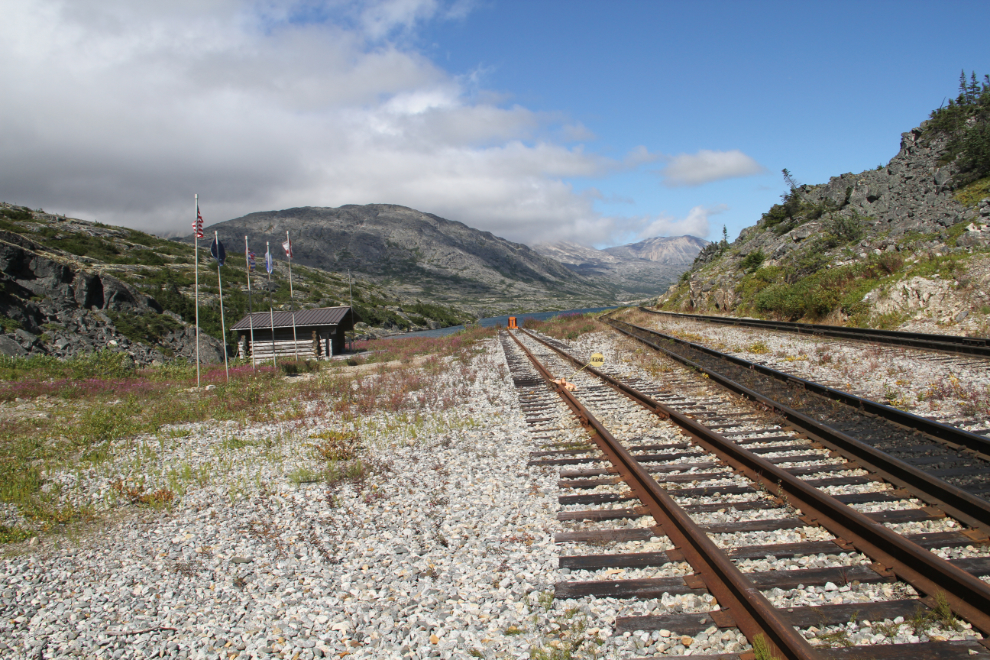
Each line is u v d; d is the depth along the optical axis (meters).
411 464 7.76
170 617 4.14
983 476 5.79
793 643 2.99
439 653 3.50
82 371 20.58
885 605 3.54
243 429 11.50
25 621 4.19
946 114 29.95
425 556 4.87
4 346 25.45
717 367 14.86
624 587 3.98
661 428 8.53
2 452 9.98
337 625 3.87
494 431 9.41
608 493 5.89
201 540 5.60
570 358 18.66
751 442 7.60
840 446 6.90
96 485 7.85
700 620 3.52
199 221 19.44
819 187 40.91
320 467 8.05
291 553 5.17
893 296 20.41
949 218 24.56
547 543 4.86
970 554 4.21
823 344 17.00
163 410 13.74
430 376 17.97
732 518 5.05
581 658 3.33
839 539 4.41
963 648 3.14
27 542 5.83
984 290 17.48
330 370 24.55
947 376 10.90
